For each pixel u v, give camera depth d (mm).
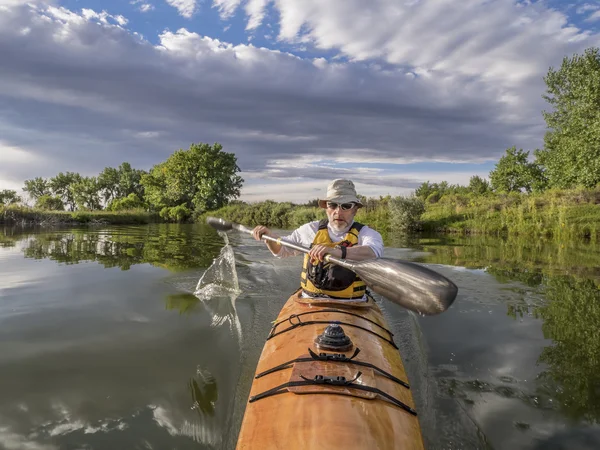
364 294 3789
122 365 3529
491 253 10477
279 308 5352
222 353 3795
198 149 45281
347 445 1801
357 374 2256
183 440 2498
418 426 2156
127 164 80750
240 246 11961
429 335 4406
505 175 36625
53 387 3143
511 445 2582
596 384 3332
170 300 5570
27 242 12586
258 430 2000
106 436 2535
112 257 9336
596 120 22078
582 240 13602
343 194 3605
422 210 18219
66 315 4867
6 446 2428
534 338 4328
